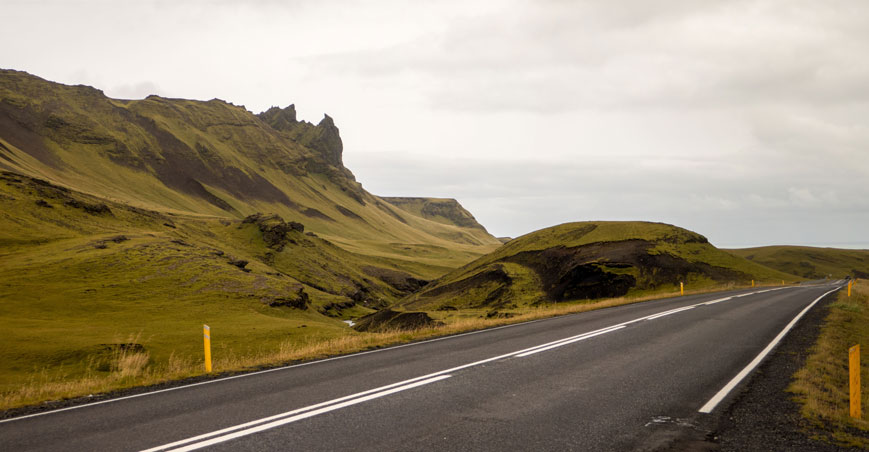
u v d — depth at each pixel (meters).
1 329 42.31
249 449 5.13
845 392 8.05
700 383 8.14
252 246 151.00
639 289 84.69
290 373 9.69
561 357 10.55
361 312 120.19
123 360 12.73
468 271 130.75
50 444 5.54
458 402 6.98
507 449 5.12
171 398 7.77
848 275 181.50
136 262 79.56
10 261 74.19
